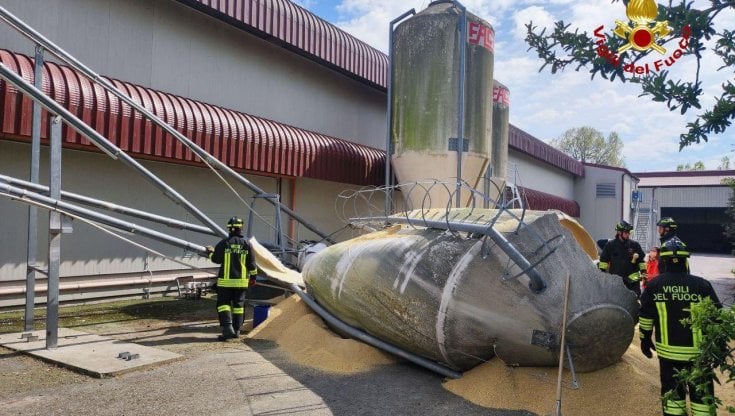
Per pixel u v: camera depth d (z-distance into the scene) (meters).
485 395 5.21
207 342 7.55
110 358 6.35
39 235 9.70
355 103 17.28
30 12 9.59
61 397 5.14
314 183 15.45
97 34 10.54
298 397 5.32
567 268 5.18
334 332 7.63
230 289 7.89
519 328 5.16
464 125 13.16
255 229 13.73
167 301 10.98
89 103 9.44
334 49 15.30
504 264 5.34
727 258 39.56
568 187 34.53
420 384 5.79
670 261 4.56
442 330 5.53
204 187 12.48
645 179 56.75
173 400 5.14
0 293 9.02
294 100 14.87
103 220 7.14
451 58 13.05
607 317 4.98
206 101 12.55
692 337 4.30
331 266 7.39
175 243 7.85
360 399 5.29
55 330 6.77
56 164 6.85
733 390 5.82
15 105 8.47
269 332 7.84
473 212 6.40
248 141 12.32
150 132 10.38
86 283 10.27
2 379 5.64
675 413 4.31
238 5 12.48
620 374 5.22
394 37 14.17
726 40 2.50
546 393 5.09
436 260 5.77
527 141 25.89
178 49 11.98
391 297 6.02
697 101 2.41
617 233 9.02
